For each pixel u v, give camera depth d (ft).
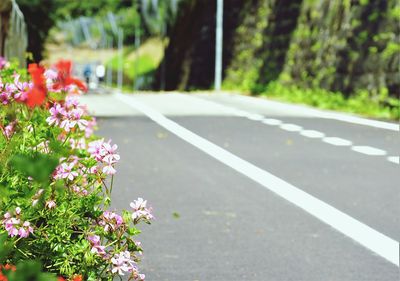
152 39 426.92
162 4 276.21
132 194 33.14
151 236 25.44
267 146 51.72
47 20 141.49
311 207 30.81
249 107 90.68
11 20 69.05
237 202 31.86
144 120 71.15
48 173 9.95
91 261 12.31
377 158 45.80
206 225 27.27
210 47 180.96
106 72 463.42
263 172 40.24
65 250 12.45
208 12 187.11
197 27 197.16
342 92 100.94
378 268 21.85
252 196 33.30
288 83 126.31
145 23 337.31
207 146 51.52
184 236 25.53
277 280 20.54
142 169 40.83
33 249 12.42
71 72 15.11
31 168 9.89
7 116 14.74
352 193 34.01
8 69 22.38
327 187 35.63
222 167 42.01
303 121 71.36
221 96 117.19
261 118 74.43
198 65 189.47
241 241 24.95
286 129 63.46
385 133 60.64
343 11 105.60
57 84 15.01
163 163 43.29
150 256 22.82
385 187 35.63
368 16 95.71
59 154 12.63
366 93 91.61
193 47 198.29
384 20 90.58
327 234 26.11
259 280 20.52
